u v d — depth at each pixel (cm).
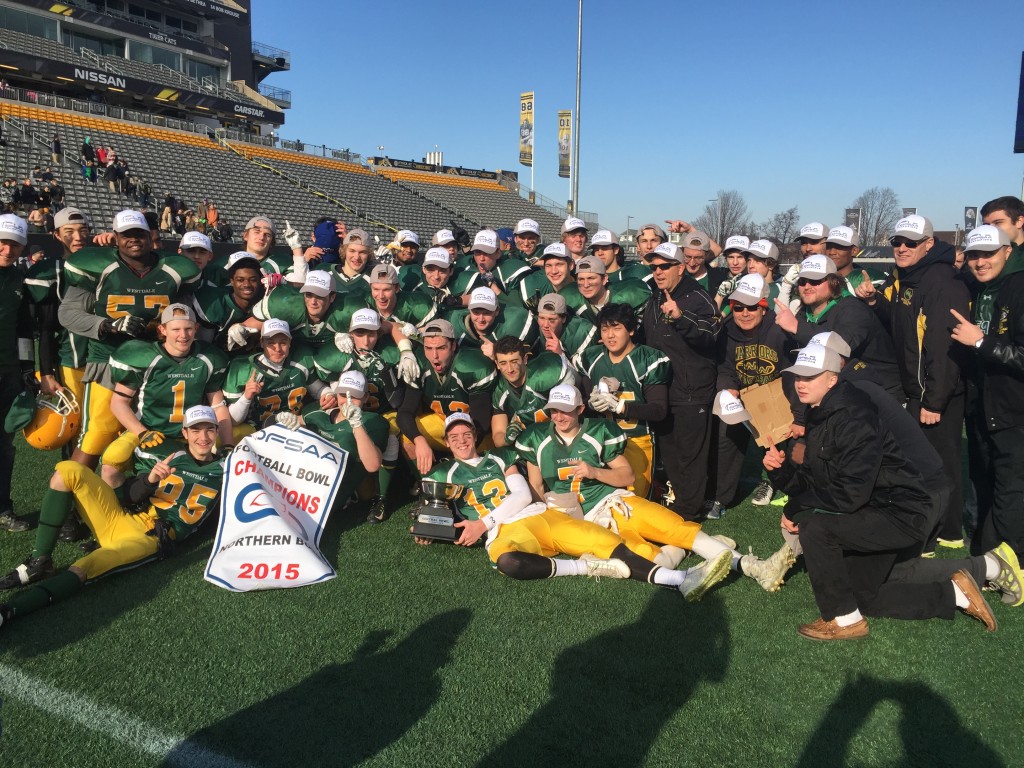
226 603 410
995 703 329
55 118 2783
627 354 533
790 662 360
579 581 445
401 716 314
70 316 516
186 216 2189
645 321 571
